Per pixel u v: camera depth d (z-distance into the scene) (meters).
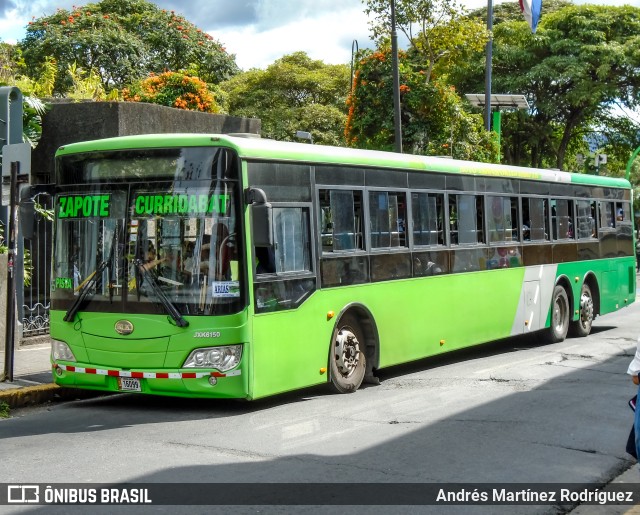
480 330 13.93
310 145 10.62
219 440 8.11
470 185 13.89
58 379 9.88
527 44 45.88
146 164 9.42
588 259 17.91
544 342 16.56
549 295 16.25
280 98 57.28
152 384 9.23
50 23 48.38
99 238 9.59
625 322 20.86
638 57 44.53
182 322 9.09
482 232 14.16
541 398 10.42
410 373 12.77
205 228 9.16
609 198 19.22
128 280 9.38
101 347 9.49
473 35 25.31
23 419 9.55
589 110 46.03
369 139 25.83
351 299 10.93
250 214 9.34
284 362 9.76
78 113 16.70
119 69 46.53
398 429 8.62
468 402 10.16
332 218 10.71
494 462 7.40
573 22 45.66
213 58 52.41
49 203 16.02
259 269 9.45
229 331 9.09
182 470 6.97
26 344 14.29
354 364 11.05
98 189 9.63
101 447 7.85
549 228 16.41
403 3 24.55
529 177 15.78
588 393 10.77
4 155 10.95
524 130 47.81
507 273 14.77
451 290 13.16
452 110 25.47
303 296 10.09
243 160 9.30
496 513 6.05
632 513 6.17
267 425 8.84
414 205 12.41
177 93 23.72
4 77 17.77
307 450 7.70
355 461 7.32
